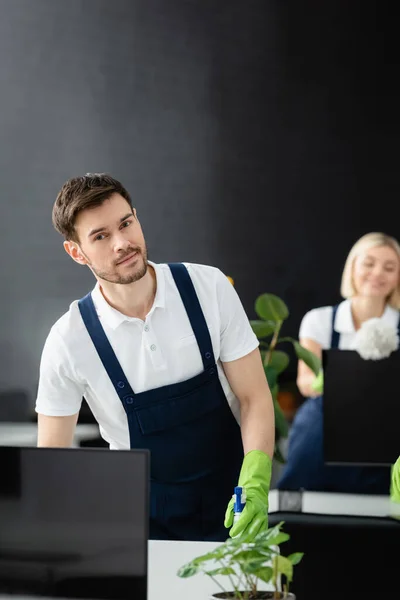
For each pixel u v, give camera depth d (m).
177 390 2.67
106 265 2.44
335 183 6.41
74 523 1.64
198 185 6.53
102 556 1.63
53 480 1.65
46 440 2.71
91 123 6.59
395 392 2.95
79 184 2.45
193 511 2.73
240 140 6.49
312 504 2.96
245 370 2.69
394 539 2.54
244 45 6.45
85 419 5.44
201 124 6.51
